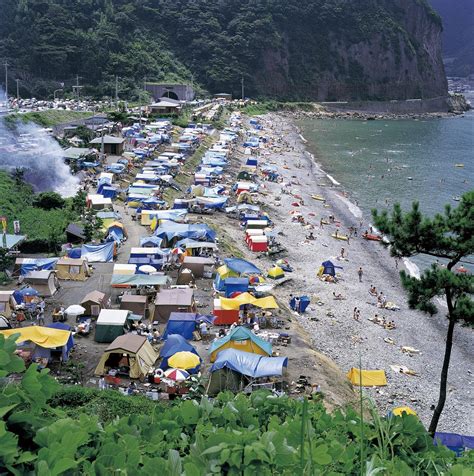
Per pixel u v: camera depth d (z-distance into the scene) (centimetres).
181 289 4881
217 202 8500
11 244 5688
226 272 5528
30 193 7600
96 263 5809
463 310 2938
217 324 4706
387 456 934
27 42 19512
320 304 5925
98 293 4694
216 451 803
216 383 3559
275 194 10325
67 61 19525
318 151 15912
